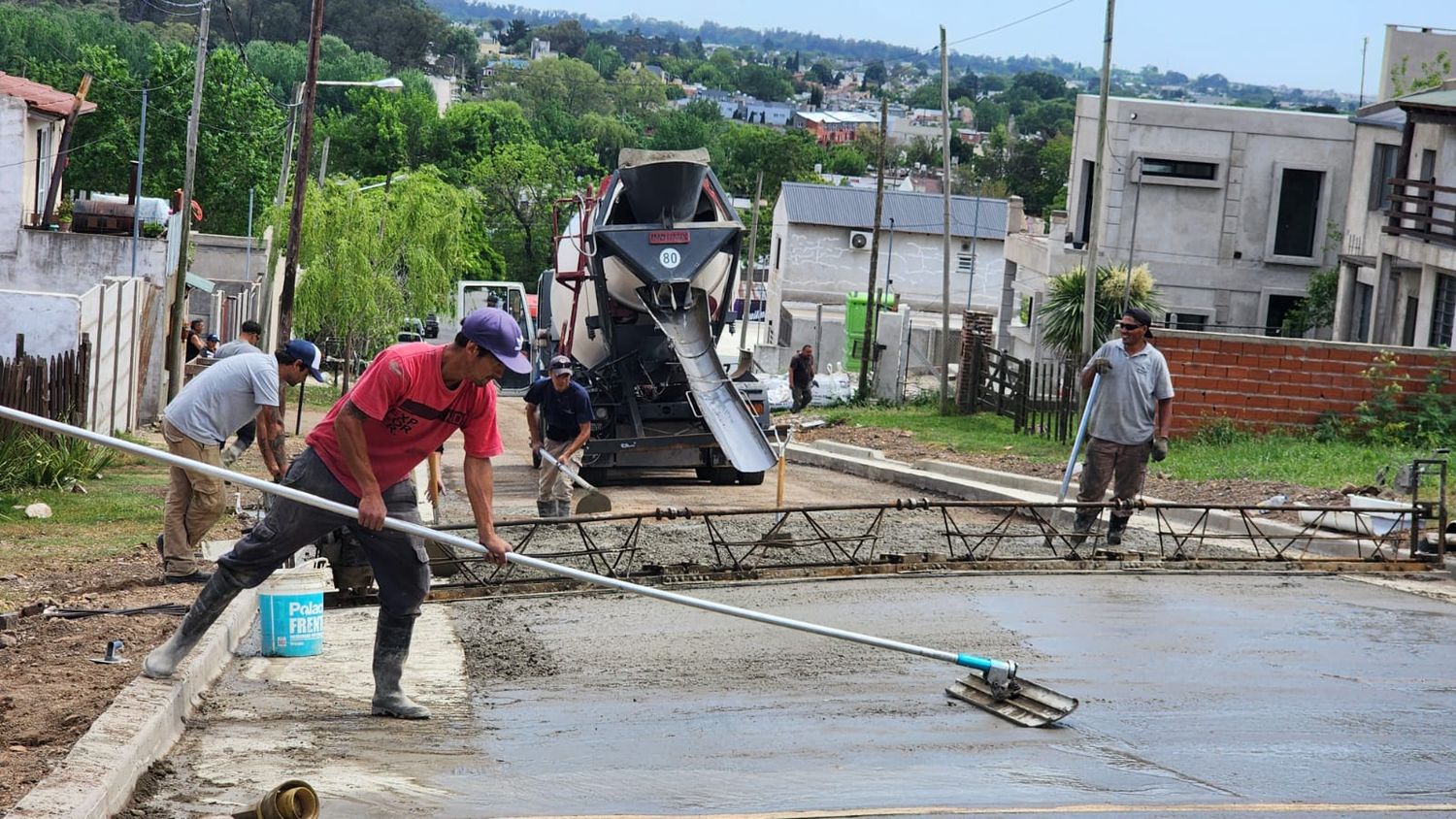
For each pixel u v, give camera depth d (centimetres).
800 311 5266
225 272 4422
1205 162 3369
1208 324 3419
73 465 1595
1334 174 3353
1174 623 905
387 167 8612
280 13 11288
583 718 670
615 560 1049
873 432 2552
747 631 877
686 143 12575
